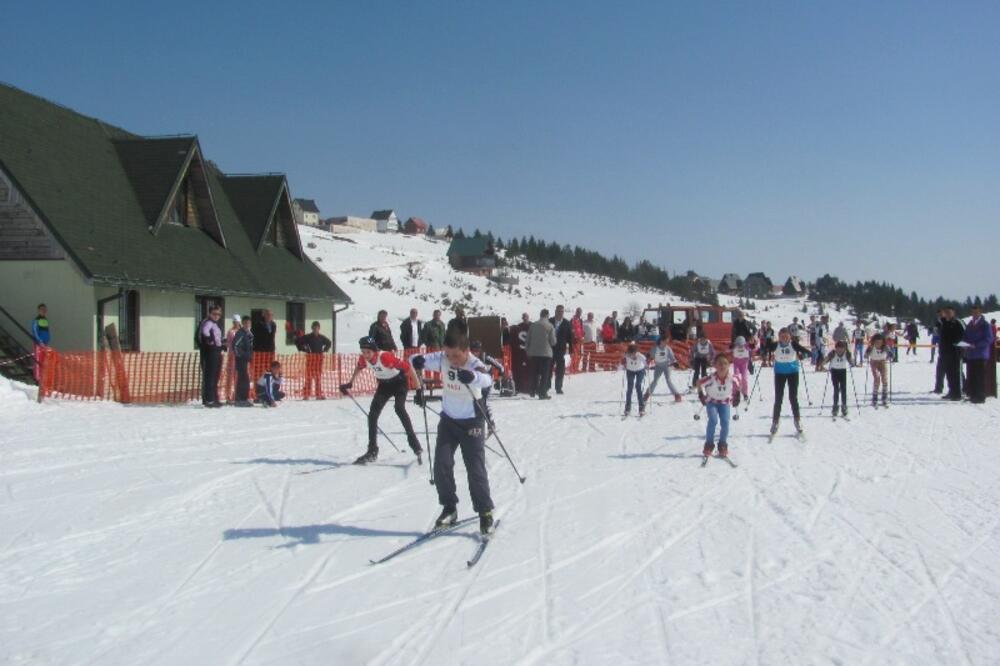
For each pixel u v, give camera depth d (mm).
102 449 11289
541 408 17312
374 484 9336
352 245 92438
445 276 79875
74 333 18438
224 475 9719
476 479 7223
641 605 5609
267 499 8594
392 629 5188
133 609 5539
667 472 10148
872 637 5055
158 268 20312
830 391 20953
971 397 18172
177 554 6738
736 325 24422
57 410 14891
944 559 6617
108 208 20656
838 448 11984
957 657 4762
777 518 7898
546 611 5500
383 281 65000
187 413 15422
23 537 7160
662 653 4809
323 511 8117
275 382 17656
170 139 23656
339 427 13898
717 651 4840
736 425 14586
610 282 112250
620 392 21344
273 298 25578
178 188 23375
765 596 5777
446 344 7215
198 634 5121
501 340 20781
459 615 5426
